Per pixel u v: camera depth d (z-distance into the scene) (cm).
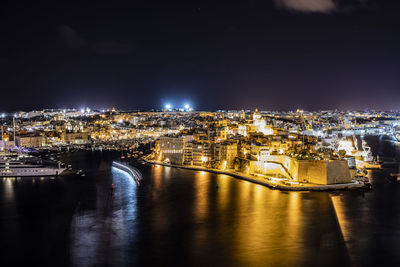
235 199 14762
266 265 9012
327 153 17838
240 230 11294
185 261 9262
